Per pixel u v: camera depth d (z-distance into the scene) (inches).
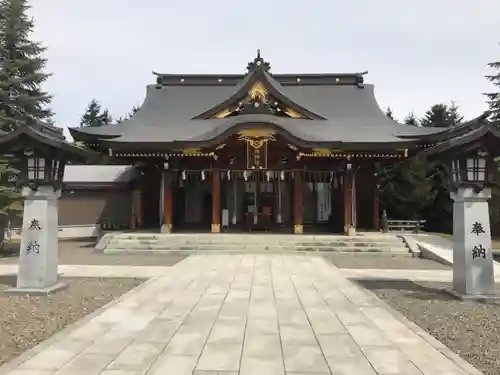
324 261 748.6
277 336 314.8
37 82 1390.3
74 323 350.3
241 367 252.7
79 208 1270.9
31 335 320.8
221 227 1098.1
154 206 1209.4
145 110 1320.1
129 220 1285.7
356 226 1146.7
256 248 885.8
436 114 1791.3
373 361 264.5
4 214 810.8
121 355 272.4
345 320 361.4
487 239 457.1
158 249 884.6
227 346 291.0
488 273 454.9
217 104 1221.1
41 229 486.0
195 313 381.4
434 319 373.1
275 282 543.5
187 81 1407.5
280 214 1178.0
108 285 524.7
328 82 1397.6
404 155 1005.2
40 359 265.0
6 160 791.1
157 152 1012.5
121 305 411.2
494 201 1040.2
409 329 336.2
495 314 390.9
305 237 935.7
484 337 322.0
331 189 1170.0
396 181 1542.8
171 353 276.7
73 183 1261.1
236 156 1044.5
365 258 823.7
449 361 265.6
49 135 502.9
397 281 570.3
